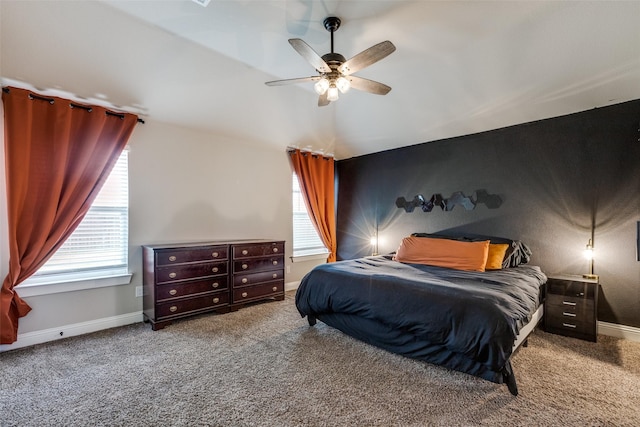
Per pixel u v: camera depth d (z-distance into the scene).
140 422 1.68
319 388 2.00
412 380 2.10
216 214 3.95
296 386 2.03
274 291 4.00
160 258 3.02
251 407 1.80
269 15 2.29
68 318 2.85
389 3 2.17
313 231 5.27
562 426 1.65
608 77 2.73
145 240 3.33
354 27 2.44
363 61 2.06
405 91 3.48
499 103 3.34
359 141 4.79
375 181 5.12
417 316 2.19
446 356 2.15
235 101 3.48
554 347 2.64
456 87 3.25
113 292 3.11
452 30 2.48
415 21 2.37
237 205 4.16
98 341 2.73
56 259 2.83
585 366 2.30
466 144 4.08
